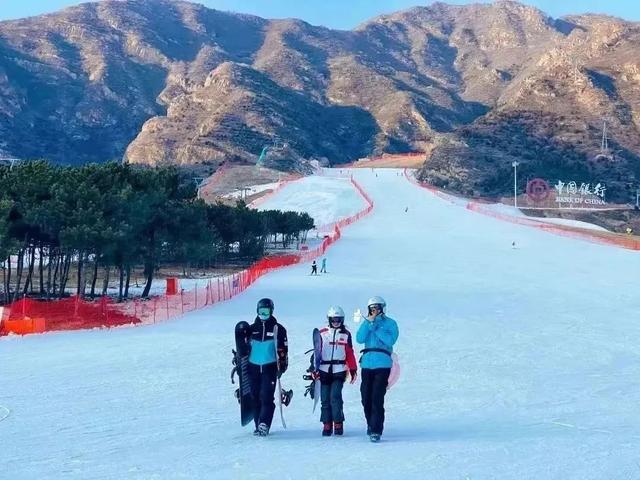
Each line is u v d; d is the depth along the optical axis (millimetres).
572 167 191250
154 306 38688
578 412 14227
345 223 118188
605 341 27078
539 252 84062
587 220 153750
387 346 11797
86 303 38938
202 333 29578
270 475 9391
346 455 10523
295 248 92625
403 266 69250
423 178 187000
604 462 9758
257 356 12367
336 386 12336
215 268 68312
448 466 9695
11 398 16141
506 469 9469
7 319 31047
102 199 43344
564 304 42000
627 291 49875
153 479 9305
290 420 14078
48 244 47062
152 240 48062
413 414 14344
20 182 43719
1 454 10922
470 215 128250
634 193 177750
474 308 39688
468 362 21984
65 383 18203
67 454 10898
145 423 13477
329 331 12477
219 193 162750
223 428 13039
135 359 22516
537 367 21031
